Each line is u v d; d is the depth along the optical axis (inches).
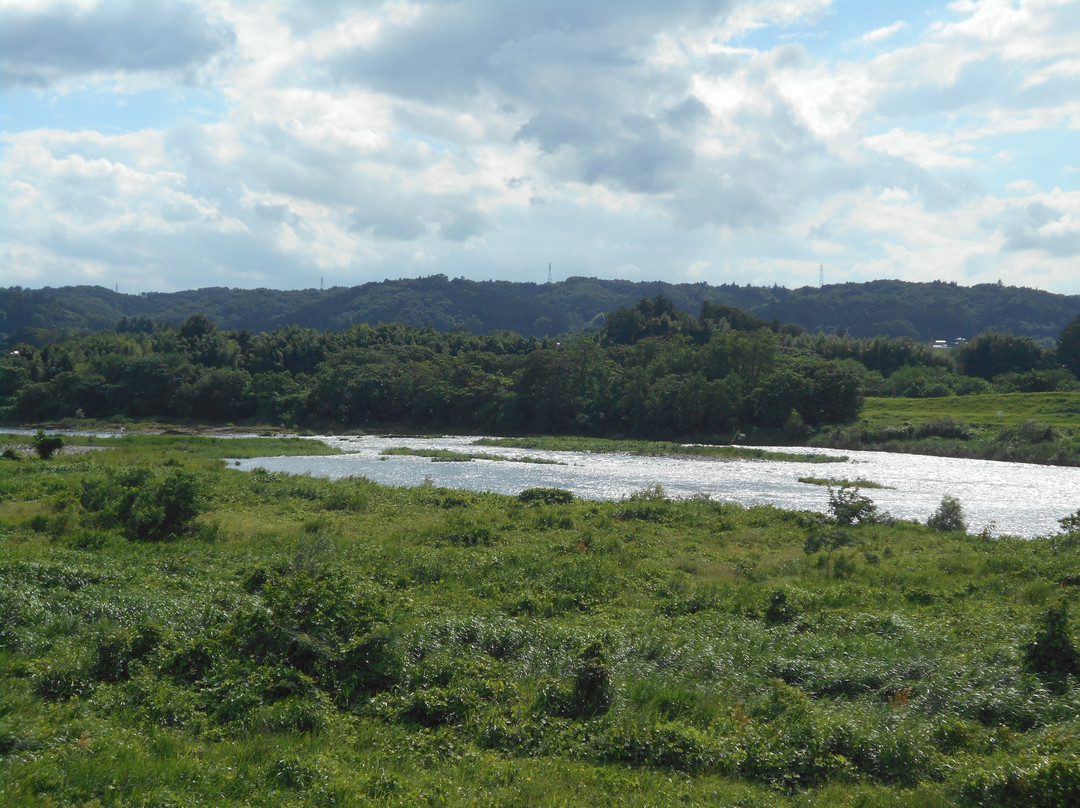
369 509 1315.2
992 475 2167.8
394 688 468.8
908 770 383.2
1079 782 328.2
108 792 330.3
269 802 328.5
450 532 1045.2
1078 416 3139.8
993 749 398.6
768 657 540.1
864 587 775.1
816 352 5054.1
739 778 381.7
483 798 342.0
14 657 495.2
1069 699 443.2
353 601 531.8
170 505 997.2
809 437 3307.1
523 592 722.8
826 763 383.9
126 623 564.4
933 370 4650.6
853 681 492.4
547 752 404.2
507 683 470.6
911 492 1817.2
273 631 490.3
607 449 2965.1
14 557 757.3
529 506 1344.7
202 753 382.6
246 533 1034.7
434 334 5669.3
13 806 310.8
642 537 1077.1
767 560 944.9
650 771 385.4
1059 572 837.8
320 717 422.0
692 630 605.9
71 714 415.5
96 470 1689.2
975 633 597.0
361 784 348.5
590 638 546.9
